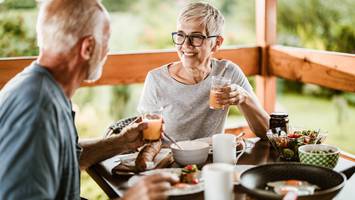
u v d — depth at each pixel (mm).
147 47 6238
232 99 2156
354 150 5422
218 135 1862
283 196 1354
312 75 3199
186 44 2297
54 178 1386
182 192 1561
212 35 2328
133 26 6188
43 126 1363
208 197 1389
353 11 5262
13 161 1323
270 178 1594
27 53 4637
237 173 1724
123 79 3207
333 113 6031
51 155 1369
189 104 2451
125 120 2389
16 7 4574
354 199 1538
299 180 1586
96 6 1543
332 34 5402
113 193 1683
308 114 6195
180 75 2479
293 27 5699
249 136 3625
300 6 5586
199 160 1891
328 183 1536
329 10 5387
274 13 3570
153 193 1335
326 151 1864
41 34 1509
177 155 1889
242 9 6449
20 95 1392
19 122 1354
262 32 3568
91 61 1574
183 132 2453
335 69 3016
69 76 1544
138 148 2127
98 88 5352
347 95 5863
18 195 1310
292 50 3352
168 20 6250
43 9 1512
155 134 1990
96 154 1959
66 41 1487
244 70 3568
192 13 2275
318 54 3131
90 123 5160
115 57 3160
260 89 3654
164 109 2471
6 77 2887
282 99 6340
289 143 1938
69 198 1581
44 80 1447
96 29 1536
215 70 2512
